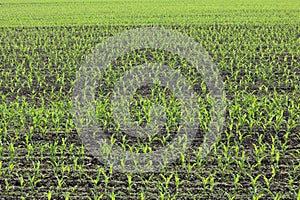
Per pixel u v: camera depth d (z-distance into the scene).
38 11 37.75
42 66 17.70
